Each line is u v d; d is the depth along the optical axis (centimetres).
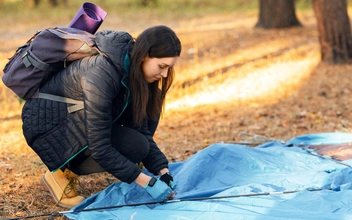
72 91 413
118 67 398
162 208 432
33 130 425
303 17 1931
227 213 408
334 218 388
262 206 423
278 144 620
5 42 1561
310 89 977
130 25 1967
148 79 409
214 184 491
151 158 461
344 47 1134
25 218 448
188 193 461
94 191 514
